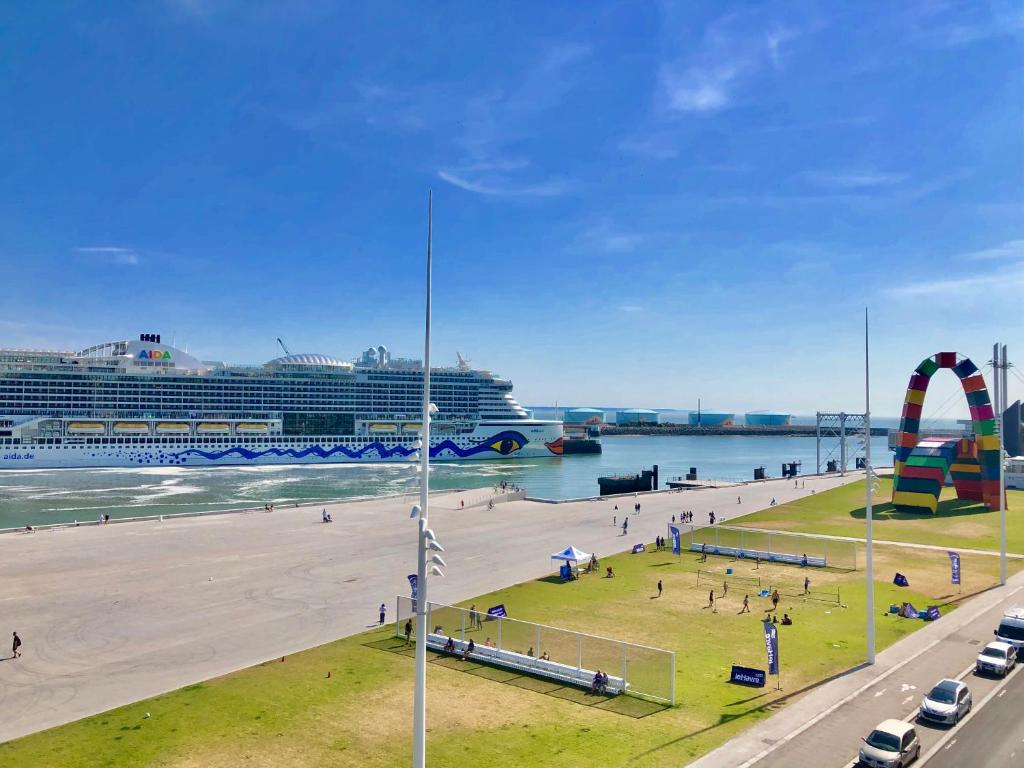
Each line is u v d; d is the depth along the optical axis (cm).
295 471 17850
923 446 10144
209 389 18912
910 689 3453
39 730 3017
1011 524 8681
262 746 2859
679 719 3122
